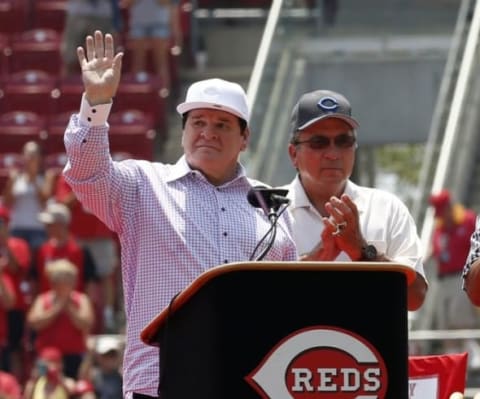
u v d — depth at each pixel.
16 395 35.66
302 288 12.99
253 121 39.53
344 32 49.88
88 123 15.60
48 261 39.72
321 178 18.84
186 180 16.25
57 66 55.03
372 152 68.75
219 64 57.72
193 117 16.39
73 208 42.88
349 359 13.04
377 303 13.05
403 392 13.13
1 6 57.75
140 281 15.88
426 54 50.22
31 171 42.91
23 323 39.25
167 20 52.59
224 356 12.91
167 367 13.53
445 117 42.50
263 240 15.84
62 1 58.62
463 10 45.56
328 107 18.64
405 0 50.22
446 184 39.53
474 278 15.63
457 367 17.39
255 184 16.50
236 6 60.47
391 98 50.25
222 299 12.92
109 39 15.75
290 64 45.75
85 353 37.28
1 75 54.97
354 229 16.94
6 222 39.28
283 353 12.96
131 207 16.09
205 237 15.90
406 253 18.78
